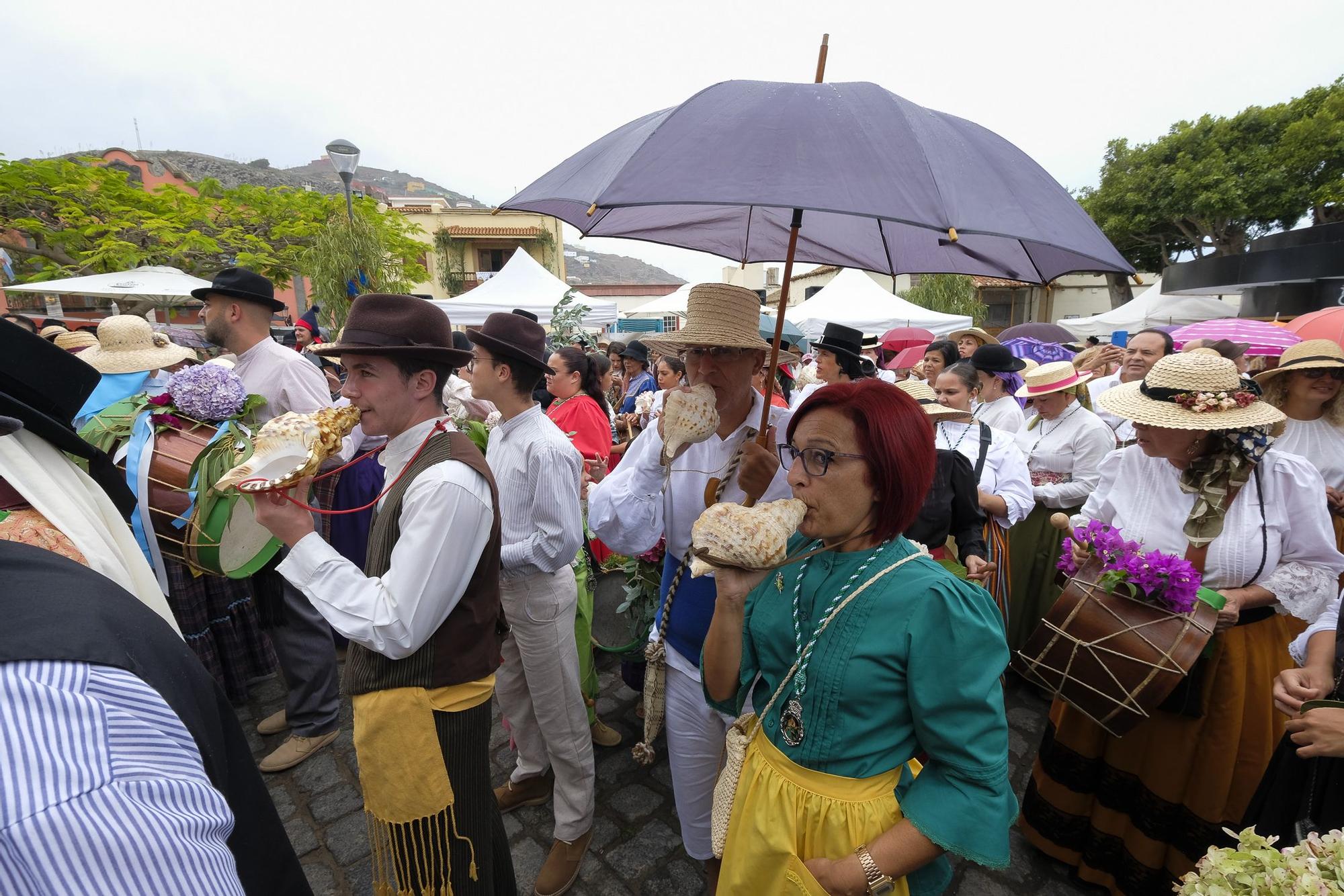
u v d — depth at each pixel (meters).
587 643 2.87
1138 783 2.06
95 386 1.01
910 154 1.18
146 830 0.58
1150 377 2.05
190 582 3.09
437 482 1.46
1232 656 1.87
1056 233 1.25
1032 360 6.05
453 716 1.55
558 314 6.81
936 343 5.20
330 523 3.60
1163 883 2.03
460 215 27.67
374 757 1.50
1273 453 1.92
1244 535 1.87
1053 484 3.42
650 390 7.52
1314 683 1.45
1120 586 1.88
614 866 2.33
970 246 1.88
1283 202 16.91
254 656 3.46
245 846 0.89
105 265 12.55
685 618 1.87
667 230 2.42
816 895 1.13
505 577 2.15
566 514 2.11
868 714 1.15
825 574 1.24
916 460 1.14
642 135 1.40
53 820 0.53
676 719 1.93
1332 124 16.09
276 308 3.13
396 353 1.50
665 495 1.97
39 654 0.59
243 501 2.32
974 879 2.27
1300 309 9.46
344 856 2.38
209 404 2.36
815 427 1.17
